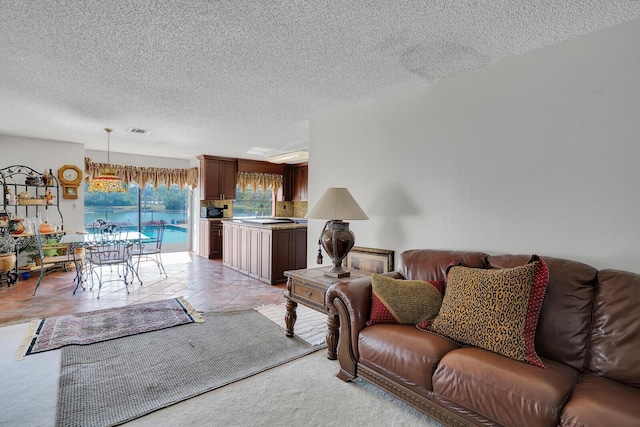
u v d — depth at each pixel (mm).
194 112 3846
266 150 6645
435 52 2309
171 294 4387
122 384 2213
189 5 1787
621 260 1930
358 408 1987
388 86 2951
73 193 5777
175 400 2045
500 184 2418
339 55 2373
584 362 1705
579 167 2072
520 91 2318
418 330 2029
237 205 8211
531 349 1665
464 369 1629
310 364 2545
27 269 5004
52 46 2260
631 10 1791
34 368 2391
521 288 1779
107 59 2461
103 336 2959
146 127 4613
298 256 5305
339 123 3688
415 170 2949
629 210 1902
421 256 2596
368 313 2250
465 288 1963
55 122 4340
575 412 1297
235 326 3291
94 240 4598
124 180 7105
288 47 2264
